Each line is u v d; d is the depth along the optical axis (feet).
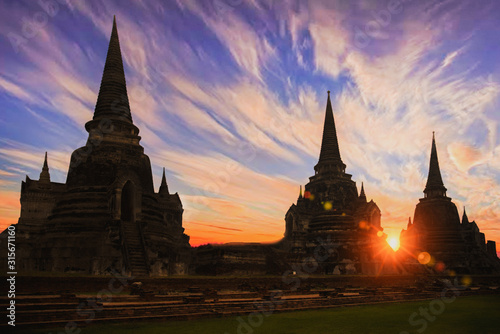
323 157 257.96
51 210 168.76
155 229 156.46
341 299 101.30
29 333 61.62
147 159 181.78
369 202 220.02
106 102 183.52
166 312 76.84
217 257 163.94
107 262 139.54
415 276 165.68
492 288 152.15
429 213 272.72
